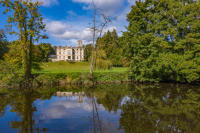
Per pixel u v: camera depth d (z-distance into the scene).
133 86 14.76
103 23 15.70
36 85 13.86
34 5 13.28
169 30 17.31
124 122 5.50
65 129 4.88
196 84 16.25
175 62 15.51
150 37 16.70
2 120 5.61
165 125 5.24
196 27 15.03
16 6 12.63
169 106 7.62
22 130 4.77
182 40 16.05
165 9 19.03
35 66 20.80
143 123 5.42
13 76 13.20
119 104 8.05
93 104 8.04
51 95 10.15
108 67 21.61
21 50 13.70
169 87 14.20
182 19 16.58
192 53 15.22
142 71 16.22
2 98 9.07
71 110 6.95
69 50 78.00
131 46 16.78
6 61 13.78
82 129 4.89
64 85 14.84
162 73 17.08
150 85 15.55
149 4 19.44
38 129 4.86
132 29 17.73
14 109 6.95
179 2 16.95
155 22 18.25
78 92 11.38
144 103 8.25
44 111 6.72
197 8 15.57
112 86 14.65
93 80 15.95
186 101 8.69
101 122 5.49
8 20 12.65
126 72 18.02
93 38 16.19
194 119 5.84
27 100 8.66
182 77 16.33
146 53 16.17
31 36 13.76
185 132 4.73
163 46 17.61
